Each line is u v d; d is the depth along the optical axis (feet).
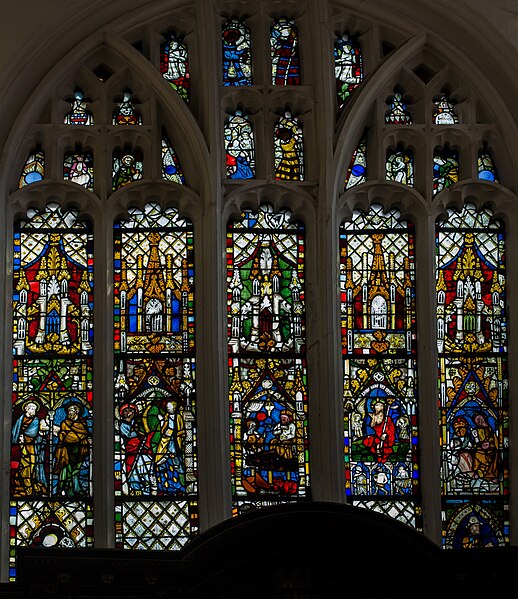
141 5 40.96
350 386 39.01
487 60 40.93
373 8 41.34
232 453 38.17
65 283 39.37
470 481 38.55
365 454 38.47
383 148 40.45
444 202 40.47
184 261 39.75
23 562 32.09
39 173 39.96
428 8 41.11
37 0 39.24
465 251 40.47
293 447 38.40
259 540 32.27
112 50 40.45
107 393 38.04
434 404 38.58
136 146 40.37
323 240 39.24
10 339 38.42
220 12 41.73
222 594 32.14
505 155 40.83
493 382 39.42
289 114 41.22
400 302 39.86
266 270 39.86
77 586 32.04
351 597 32.17
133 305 39.34
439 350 39.45
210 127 39.78
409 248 40.40
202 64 40.47
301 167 40.75
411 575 32.40
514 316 39.73
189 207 39.81
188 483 37.93
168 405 38.50
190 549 32.27
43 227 39.81
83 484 37.70
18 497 37.52
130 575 32.17
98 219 39.47
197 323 38.93
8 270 38.96
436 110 41.39
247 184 39.78
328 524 32.22
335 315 38.75
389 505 38.11
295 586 31.83
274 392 38.83
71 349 38.81
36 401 38.32
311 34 41.09
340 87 41.50
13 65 38.68
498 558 32.50
